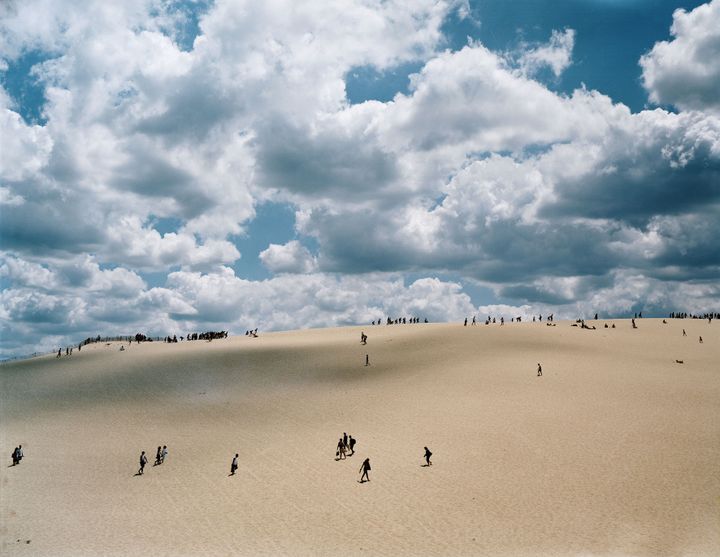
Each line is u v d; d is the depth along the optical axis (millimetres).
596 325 110000
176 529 33438
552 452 42531
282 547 30297
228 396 69625
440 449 44500
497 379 64875
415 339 93625
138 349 104000
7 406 68438
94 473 45250
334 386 70188
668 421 49188
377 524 32656
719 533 30031
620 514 32656
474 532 31047
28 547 31359
